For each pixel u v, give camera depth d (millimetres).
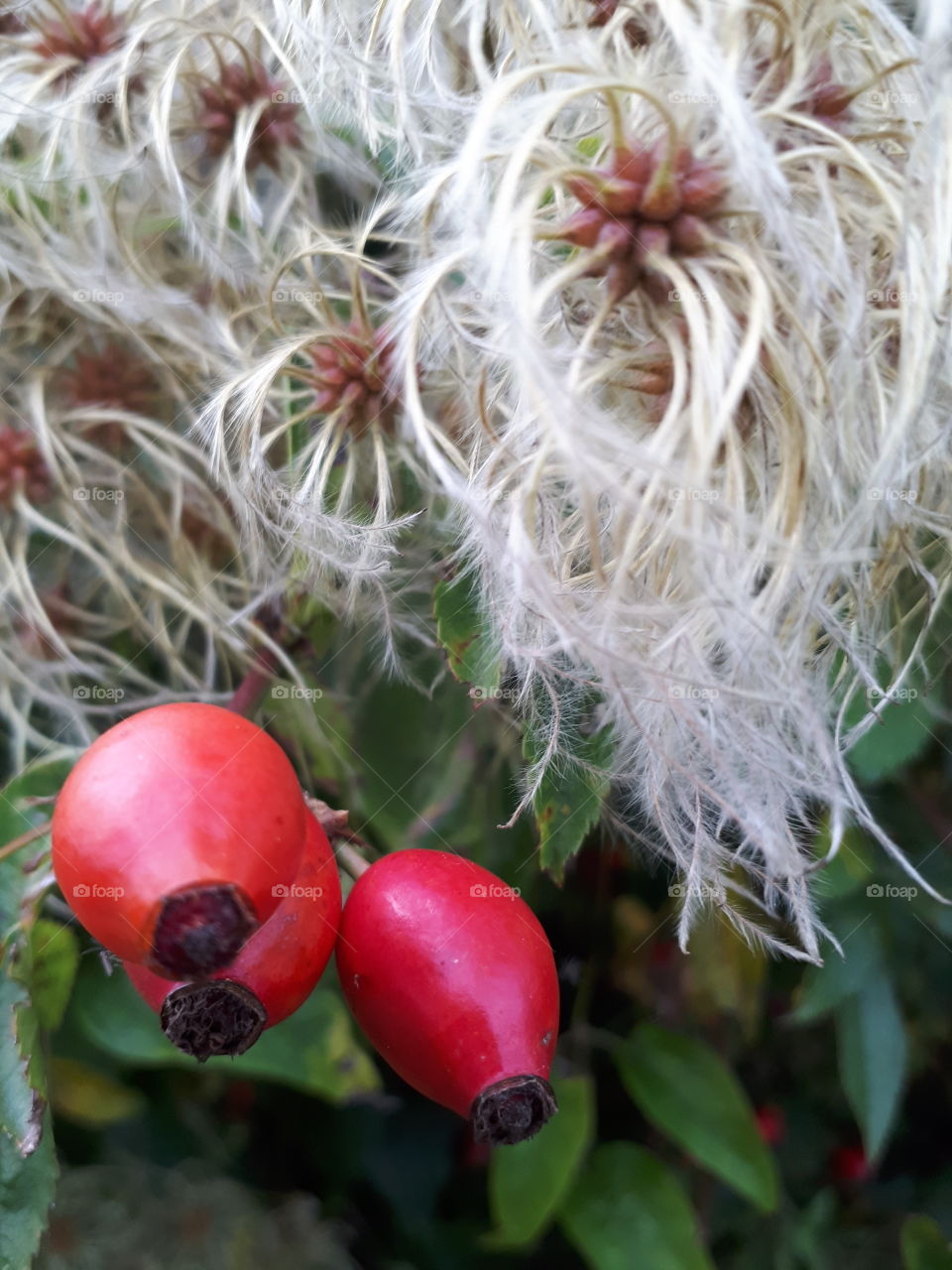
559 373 64
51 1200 77
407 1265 120
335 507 83
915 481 73
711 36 66
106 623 102
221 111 92
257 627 89
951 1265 109
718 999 110
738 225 62
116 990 89
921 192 68
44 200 96
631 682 65
